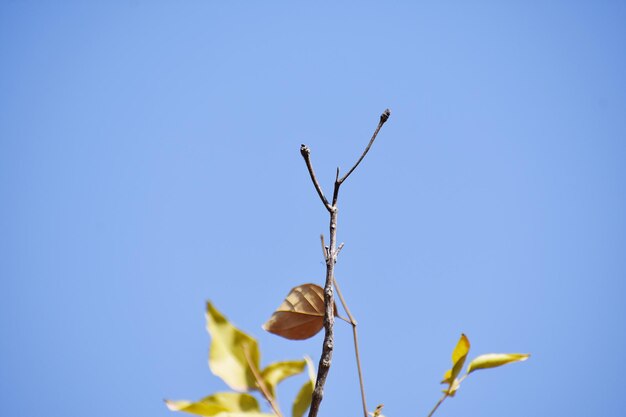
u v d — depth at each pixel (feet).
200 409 4.51
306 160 4.62
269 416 4.58
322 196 4.64
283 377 4.71
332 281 4.55
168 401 4.51
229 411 4.57
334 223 4.62
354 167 4.65
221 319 4.75
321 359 4.50
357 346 4.77
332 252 4.58
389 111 4.69
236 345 4.72
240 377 4.67
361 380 4.74
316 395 4.46
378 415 4.73
